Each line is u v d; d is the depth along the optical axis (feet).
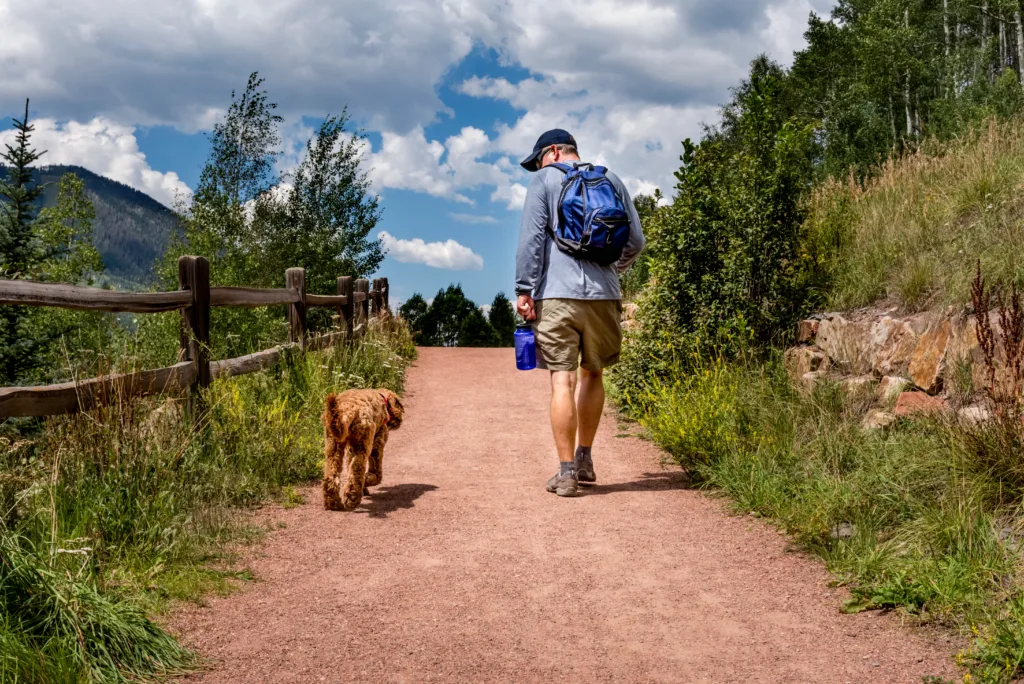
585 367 17.31
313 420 21.07
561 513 15.72
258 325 29.78
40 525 10.48
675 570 12.54
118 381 13.74
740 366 21.98
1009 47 99.25
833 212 27.22
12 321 18.84
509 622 10.46
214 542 13.03
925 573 10.83
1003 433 12.95
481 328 80.69
